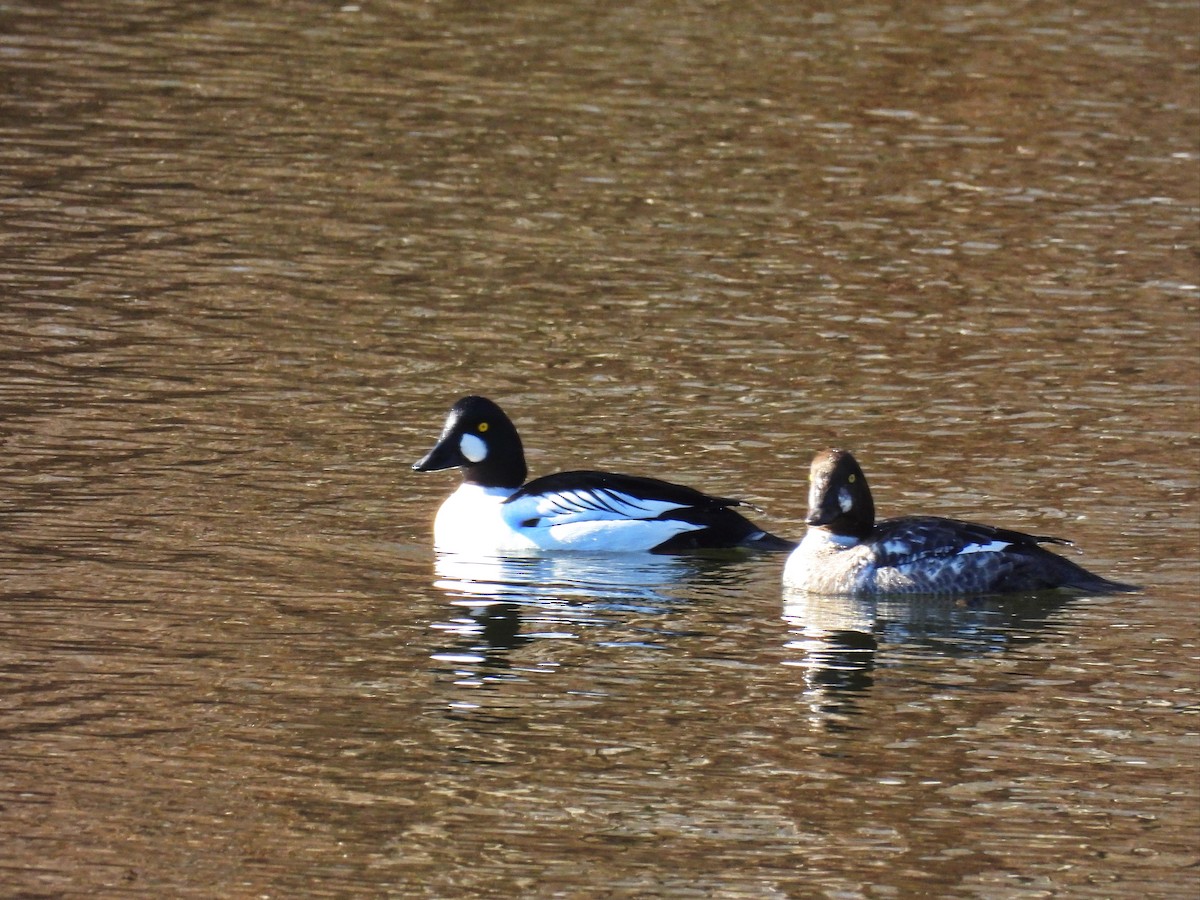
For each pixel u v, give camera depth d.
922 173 27.06
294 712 12.02
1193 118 29.77
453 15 34.34
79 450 16.98
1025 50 33.00
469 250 23.50
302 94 29.58
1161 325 21.66
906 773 11.37
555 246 23.78
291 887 9.86
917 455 17.66
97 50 31.28
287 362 19.66
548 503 15.73
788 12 35.00
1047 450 17.83
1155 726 12.10
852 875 10.12
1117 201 26.12
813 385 19.59
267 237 23.55
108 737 11.55
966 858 10.32
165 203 24.52
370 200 25.14
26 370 18.89
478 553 15.50
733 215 25.16
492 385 19.30
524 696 12.41
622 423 18.39
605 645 13.41
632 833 10.54
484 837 10.45
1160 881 10.11
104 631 13.23
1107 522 16.03
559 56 32.06
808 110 29.64
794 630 13.85
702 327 21.27
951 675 12.95
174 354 19.66
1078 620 14.02
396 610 13.95
